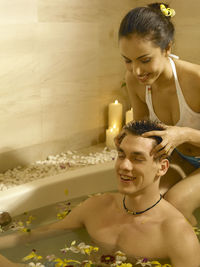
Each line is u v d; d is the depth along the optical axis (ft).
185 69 5.03
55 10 7.23
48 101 7.64
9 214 5.63
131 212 4.34
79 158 7.95
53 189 6.12
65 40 7.55
